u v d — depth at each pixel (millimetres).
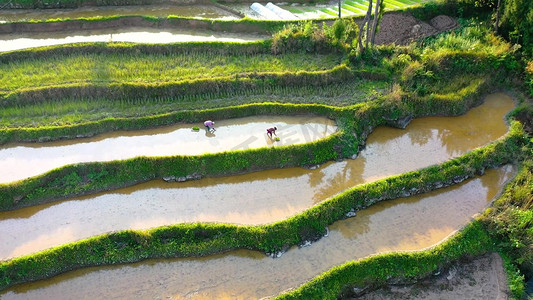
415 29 36656
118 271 21531
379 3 31766
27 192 24219
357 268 21297
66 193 24547
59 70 31547
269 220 23453
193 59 33219
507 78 32125
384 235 23156
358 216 24141
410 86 30953
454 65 32406
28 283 21062
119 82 30125
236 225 22812
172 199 24672
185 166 25688
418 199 25062
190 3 41438
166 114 28594
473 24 36875
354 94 30516
